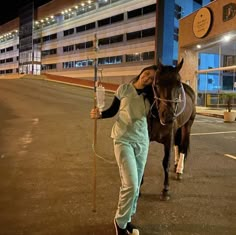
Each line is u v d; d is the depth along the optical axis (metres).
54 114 17.14
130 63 49.53
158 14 44.25
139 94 3.80
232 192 5.49
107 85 40.41
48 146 9.13
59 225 4.13
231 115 16.03
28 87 37.06
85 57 58.47
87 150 8.62
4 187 5.56
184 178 6.23
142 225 4.16
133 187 3.56
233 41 21.80
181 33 24.89
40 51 72.69
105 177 6.20
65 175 6.30
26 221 4.24
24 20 77.50
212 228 4.12
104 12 53.84
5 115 16.73
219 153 8.58
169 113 4.02
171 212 4.58
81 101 24.34
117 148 3.69
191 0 49.50
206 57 28.11
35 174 6.35
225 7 18.94
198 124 15.05
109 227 4.08
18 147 8.98
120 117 3.77
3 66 92.81
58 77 51.88
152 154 8.31
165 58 44.16
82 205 4.78
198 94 26.48
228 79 25.84
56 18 66.44
